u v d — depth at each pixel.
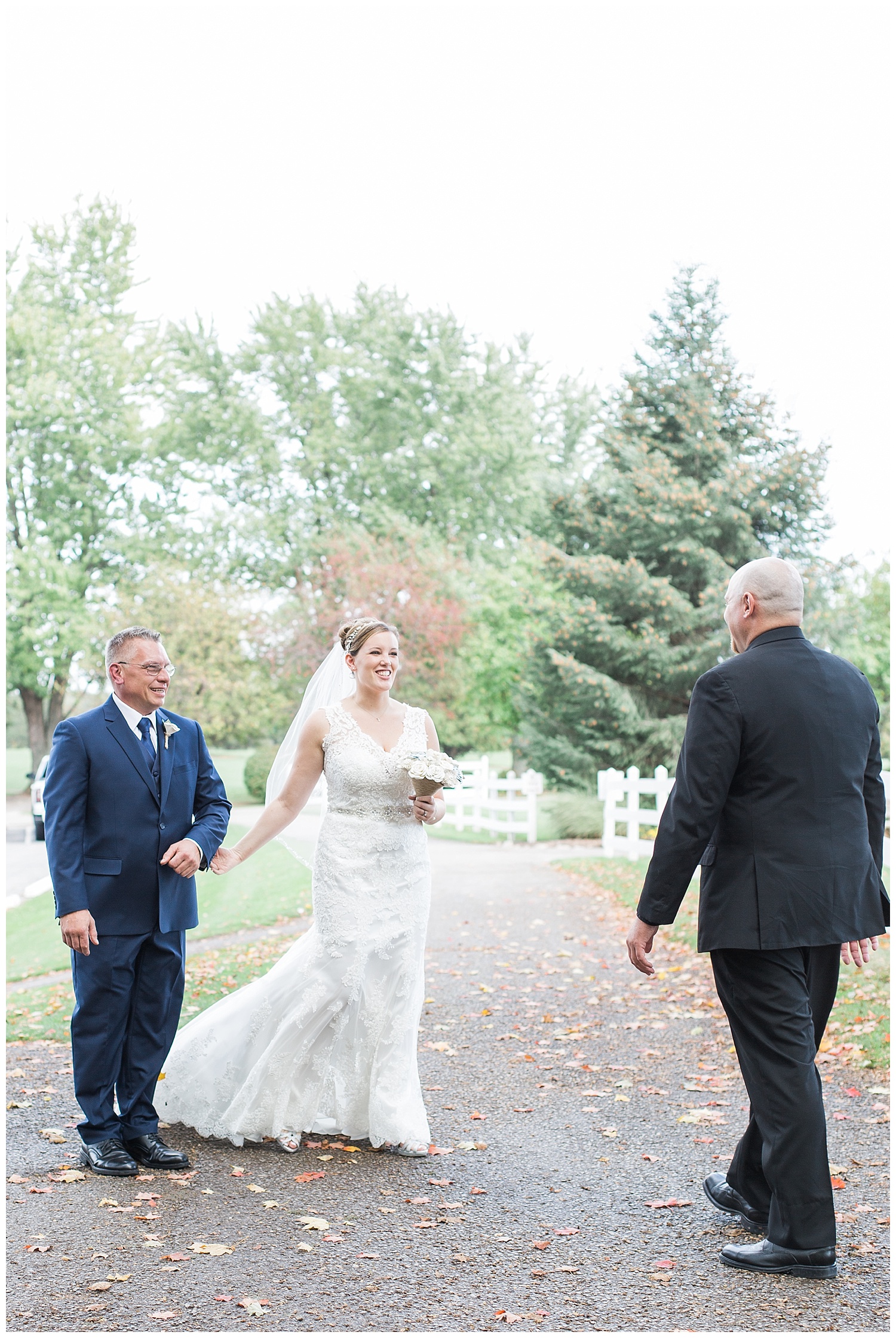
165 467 34.31
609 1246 3.37
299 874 12.41
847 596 24.72
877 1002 6.40
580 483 23.95
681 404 23.27
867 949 3.44
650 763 22.25
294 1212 3.62
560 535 24.22
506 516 34.09
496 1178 4.01
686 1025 6.46
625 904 10.78
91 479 34.31
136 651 4.28
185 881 4.34
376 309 35.09
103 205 35.31
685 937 8.87
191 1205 3.67
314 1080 4.37
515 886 12.17
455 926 9.88
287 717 28.03
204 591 29.55
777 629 3.53
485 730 28.97
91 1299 2.93
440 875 13.14
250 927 9.64
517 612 29.22
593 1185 3.94
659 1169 4.11
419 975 4.49
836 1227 3.51
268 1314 2.85
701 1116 4.79
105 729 4.24
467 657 27.86
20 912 11.81
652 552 22.62
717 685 3.36
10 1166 4.05
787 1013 3.23
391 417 34.06
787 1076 3.19
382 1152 4.31
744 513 22.02
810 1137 3.17
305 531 32.44
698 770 3.31
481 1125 4.68
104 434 33.94
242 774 32.28
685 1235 3.46
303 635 27.11
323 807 4.55
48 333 33.22
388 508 31.80
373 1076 4.34
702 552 21.62
